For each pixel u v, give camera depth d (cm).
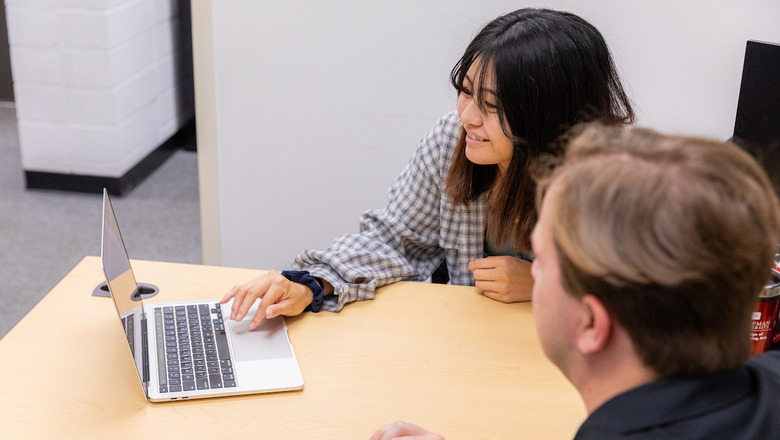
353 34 208
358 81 213
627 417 56
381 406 111
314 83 215
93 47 327
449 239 156
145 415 107
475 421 108
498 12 199
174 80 395
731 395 56
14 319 256
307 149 224
